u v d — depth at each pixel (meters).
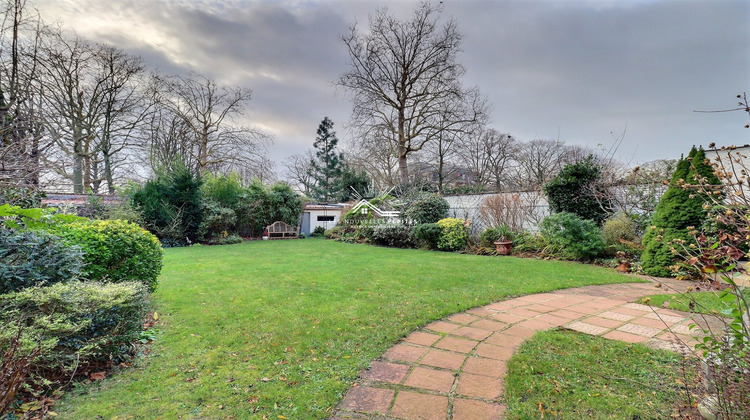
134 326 3.04
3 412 1.88
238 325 3.70
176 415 2.12
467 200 12.39
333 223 18.39
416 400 2.31
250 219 15.76
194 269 7.10
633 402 2.20
